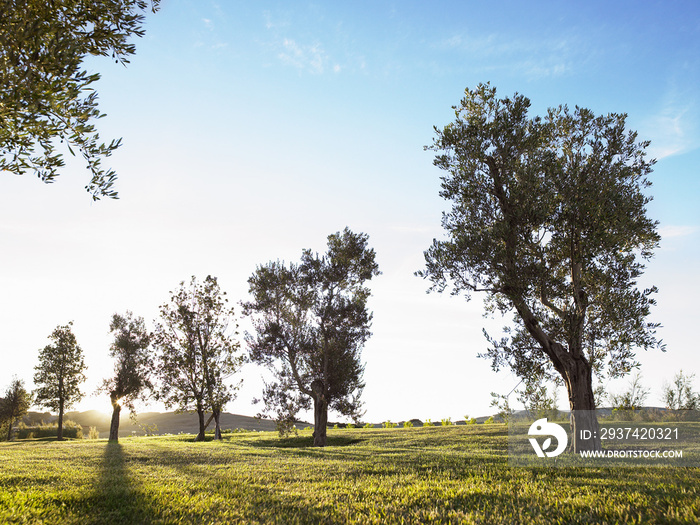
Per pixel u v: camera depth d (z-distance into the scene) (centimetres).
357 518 727
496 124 1744
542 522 662
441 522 697
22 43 653
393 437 2897
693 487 850
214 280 4062
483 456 1596
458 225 1778
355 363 2994
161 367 3844
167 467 1404
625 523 629
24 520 714
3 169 801
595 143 1738
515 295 1634
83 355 5209
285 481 1111
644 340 1611
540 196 1689
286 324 3077
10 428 5009
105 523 725
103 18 781
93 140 818
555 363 1678
